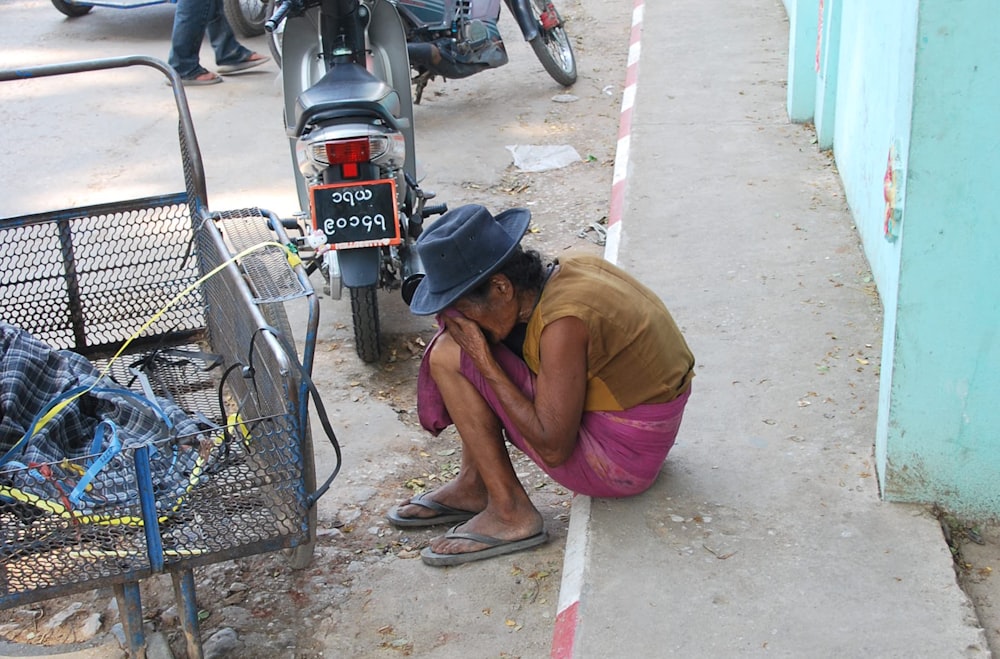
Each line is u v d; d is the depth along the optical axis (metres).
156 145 6.56
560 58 7.29
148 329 3.66
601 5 9.34
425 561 3.02
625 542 2.82
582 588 2.67
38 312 3.53
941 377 2.74
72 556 2.33
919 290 2.66
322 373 4.13
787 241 4.61
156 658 2.61
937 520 2.85
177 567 2.41
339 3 4.34
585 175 5.92
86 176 6.10
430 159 6.15
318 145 3.77
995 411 2.74
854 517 2.87
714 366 3.65
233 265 2.87
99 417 2.94
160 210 3.97
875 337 3.78
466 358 2.79
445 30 6.50
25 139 6.70
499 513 3.02
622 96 7.12
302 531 2.46
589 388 2.73
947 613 2.53
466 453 3.16
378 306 4.39
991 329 2.65
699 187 5.23
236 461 2.43
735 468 3.10
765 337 3.82
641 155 5.67
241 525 2.44
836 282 4.21
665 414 2.77
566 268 2.70
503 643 2.74
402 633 2.79
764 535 2.82
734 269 4.37
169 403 3.11
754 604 2.59
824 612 2.55
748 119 6.10
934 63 2.44
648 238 4.71
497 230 2.57
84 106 7.29
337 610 2.89
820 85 5.62
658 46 7.55
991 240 2.56
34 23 9.49
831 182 5.21
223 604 2.92
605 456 2.80
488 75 7.66
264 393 2.72
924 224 2.59
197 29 7.55
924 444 2.83
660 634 2.52
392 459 3.57
